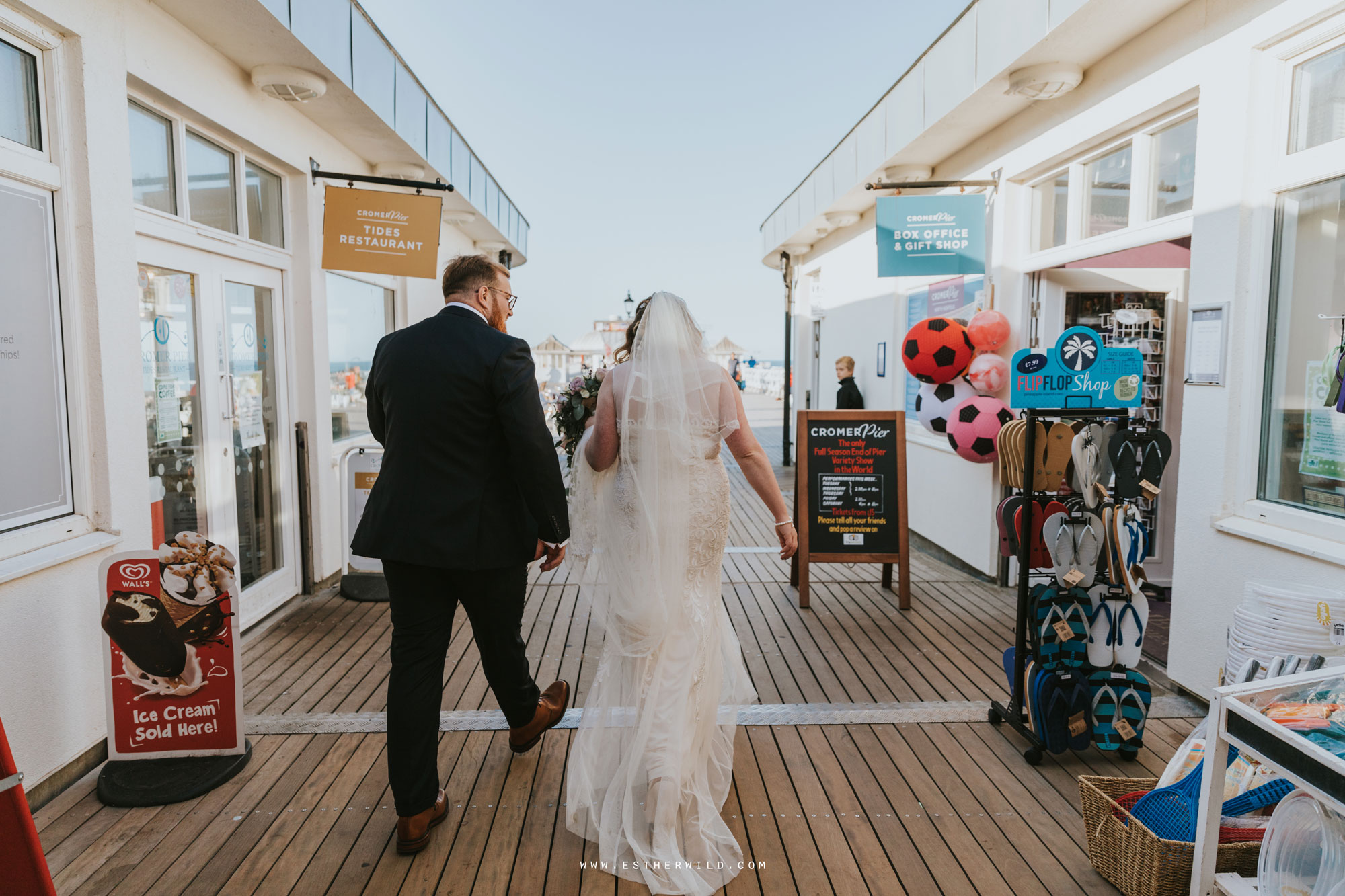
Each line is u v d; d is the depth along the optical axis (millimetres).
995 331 4816
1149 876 1917
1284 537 2766
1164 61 3422
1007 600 4762
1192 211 3336
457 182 6691
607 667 2324
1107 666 2682
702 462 2217
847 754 2783
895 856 2201
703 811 2205
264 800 2461
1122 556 2555
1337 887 1574
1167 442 2580
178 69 3344
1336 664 2258
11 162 2395
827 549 4613
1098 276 4844
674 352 2176
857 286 8211
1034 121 4547
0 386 2385
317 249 4820
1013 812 2420
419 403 2104
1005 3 3986
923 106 5133
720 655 2305
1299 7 2691
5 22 2357
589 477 2361
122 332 2848
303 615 4398
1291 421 2883
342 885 2059
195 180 3721
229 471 4004
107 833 2277
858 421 4684
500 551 2176
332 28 3928
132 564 2545
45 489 2566
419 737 2168
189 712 2615
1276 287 2936
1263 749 1681
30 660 2410
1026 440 2732
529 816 2373
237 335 4125
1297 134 2832
